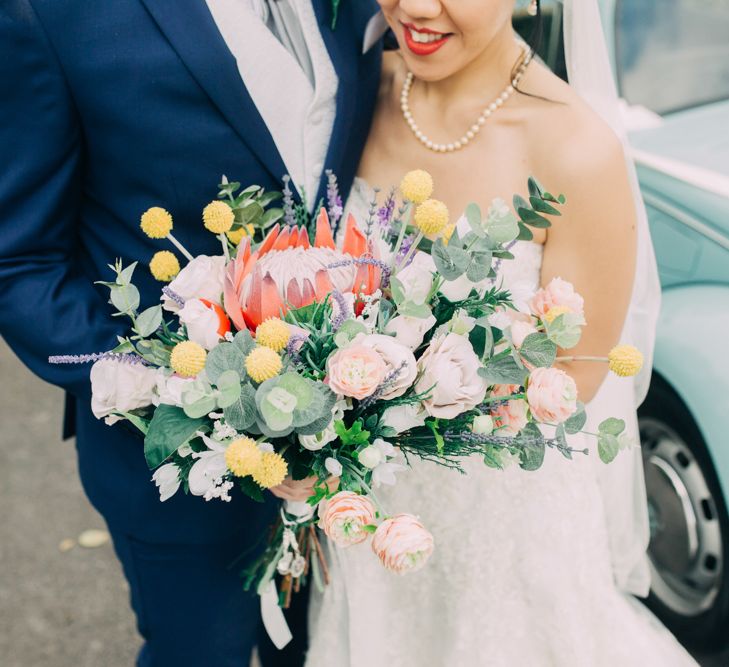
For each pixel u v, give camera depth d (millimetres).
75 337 1380
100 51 1278
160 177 1377
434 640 1771
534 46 1498
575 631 1697
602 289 1446
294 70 1401
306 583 1915
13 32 1227
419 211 1116
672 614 2137
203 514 1568
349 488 1104
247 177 1412
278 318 1088
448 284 1125
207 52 1297
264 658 2049
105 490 1604
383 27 1513
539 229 1444
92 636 2344
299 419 984
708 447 1911
